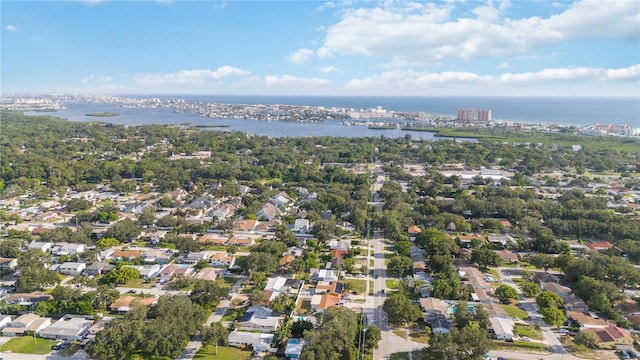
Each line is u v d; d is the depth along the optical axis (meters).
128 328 137.38
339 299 171.12
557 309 158.00
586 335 140.62
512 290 173.25
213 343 136.88
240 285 187.12
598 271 183.00
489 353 137.75
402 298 159.12
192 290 169.50
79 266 197.75
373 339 137.88
